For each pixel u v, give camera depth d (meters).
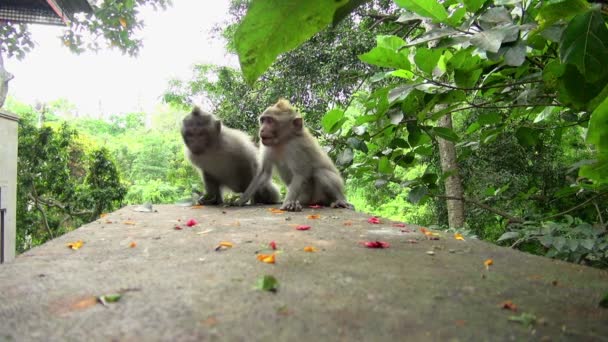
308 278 0.38
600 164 0.43
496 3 0.58
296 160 1.01
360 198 3.29
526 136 0.95
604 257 0.80
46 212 2.67
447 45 0.57
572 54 0.40
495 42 0.51
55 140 2.57
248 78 0.27
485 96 0.86
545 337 0.27
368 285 0.37
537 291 0.36
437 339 0.26
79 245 0.53
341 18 0.26
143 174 5.23
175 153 5.30
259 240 0.57
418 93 0.79
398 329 0.27
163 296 0.33
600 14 0.39
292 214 0.87
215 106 2.87
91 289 0.35
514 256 0.49
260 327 0.27
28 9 1.86
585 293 0.36
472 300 0.33
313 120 2.16
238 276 0.39
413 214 2.72
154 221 0.76
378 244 0.52
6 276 0.39
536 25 0.52
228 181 1.14
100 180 2.71
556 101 0.75
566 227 0.85
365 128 0.99
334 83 2.14
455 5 0.72
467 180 2.13
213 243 0.55
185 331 0.27
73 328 0.27
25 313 0.30
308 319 0.29
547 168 1.98
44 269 0.42
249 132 2.34
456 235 0.62
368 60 0.68
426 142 0.98
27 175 2.43
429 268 0.43
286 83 2.23
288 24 0.25
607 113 0.36
